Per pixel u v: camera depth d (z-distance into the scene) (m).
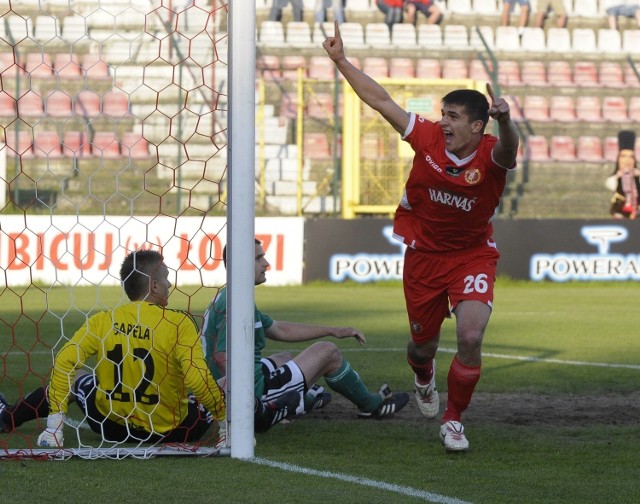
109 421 17.14
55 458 16.30
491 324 42.41
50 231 58.69
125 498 13.67
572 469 16.09
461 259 18.31
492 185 17.42
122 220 59.00
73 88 72.88
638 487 14.82
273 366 19.59
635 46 88.19
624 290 63.34
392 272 64.00
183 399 17.39
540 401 23.41
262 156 71.25
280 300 52.38
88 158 70.94
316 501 13.58
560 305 52.16
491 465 16.36
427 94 71.12
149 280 17.33
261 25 80.81
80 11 74.38
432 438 18.84
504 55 84.00
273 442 18.25
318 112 77.31
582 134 81.50
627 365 29.88
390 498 13.81
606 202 78.06
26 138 71.19
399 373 27.92
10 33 73.38
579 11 90.88
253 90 16.62
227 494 13.95
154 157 71.19
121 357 17.00
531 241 66.12
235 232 16.48
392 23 84.56
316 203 73.75
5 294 53.56
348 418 21.00
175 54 72.50
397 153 70.50
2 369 27.50
